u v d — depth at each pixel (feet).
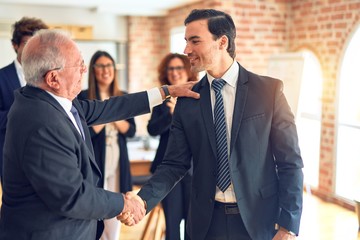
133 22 24.16
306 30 17.53
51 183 4.52
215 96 5.75
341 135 16.02
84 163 5.02
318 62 16.92
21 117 4.65
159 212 11.63
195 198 5.92
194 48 5.55
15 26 8.11
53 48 4.79
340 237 12.84
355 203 14.01
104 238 10.00
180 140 6.11
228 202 5.69
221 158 5.65
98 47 23.16
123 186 10.24
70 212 4.64
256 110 5.59
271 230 5.79
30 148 4.52
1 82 8.05
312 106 17.71
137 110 6.72
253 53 18.38
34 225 4.78
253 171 5.57
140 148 14.57
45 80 4.82
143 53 24.61
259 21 18.30
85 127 5.86
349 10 15.06
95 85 10.29
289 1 18.54
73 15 23.21
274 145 5.70
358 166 16.07
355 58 15.64
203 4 19.39
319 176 17.02
